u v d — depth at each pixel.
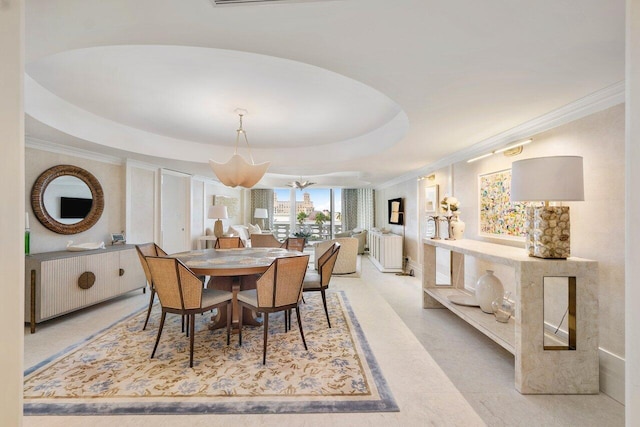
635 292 0.84
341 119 3.83
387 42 1.56
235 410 1.86
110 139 3.88
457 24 1.40
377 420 1.79
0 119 0.93
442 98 2.28
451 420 1.80
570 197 2.03
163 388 2.09
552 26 1.41
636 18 0.85
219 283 3.59
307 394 2.03
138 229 5.14
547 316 2.69
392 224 7.98
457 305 3.17
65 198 3.91
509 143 3.20
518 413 1.87
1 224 0.93
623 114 2.05
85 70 2.49
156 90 2.91
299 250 4.96
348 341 2.89
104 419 1.78
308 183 8.60
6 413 0.94
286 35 1.51
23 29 0.98
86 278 3.48
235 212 9.34
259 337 2.99
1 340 0.93
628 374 0.85
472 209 4.00
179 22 1.39
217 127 4.17
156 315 3.57
